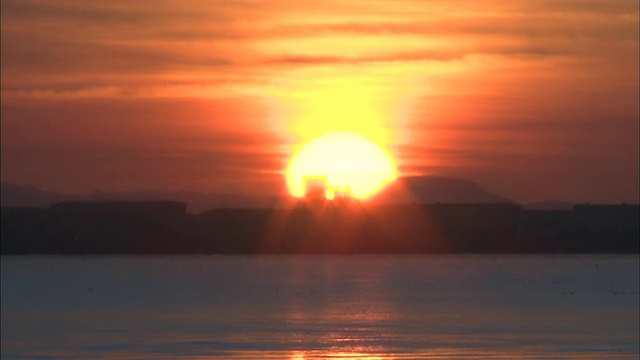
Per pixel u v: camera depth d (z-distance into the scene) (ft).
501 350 522.88
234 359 499.10
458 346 541.34
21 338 603.26
